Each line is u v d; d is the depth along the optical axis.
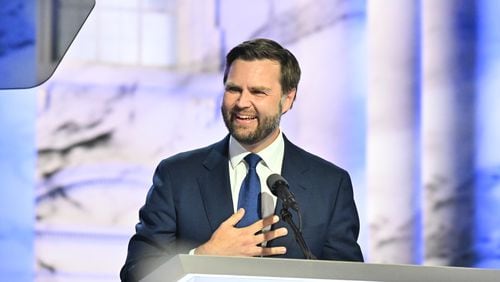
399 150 11.57
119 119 11.34
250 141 7.40
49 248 11.22
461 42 11.65
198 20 11.45
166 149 11.38
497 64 11.68
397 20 11.59
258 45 7.49
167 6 11.45
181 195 7.53
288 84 7.57
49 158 11.26
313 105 11.48
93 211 11.29
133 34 11.41
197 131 11.41
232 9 11.47
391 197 11.55
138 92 11.38
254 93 7.36
